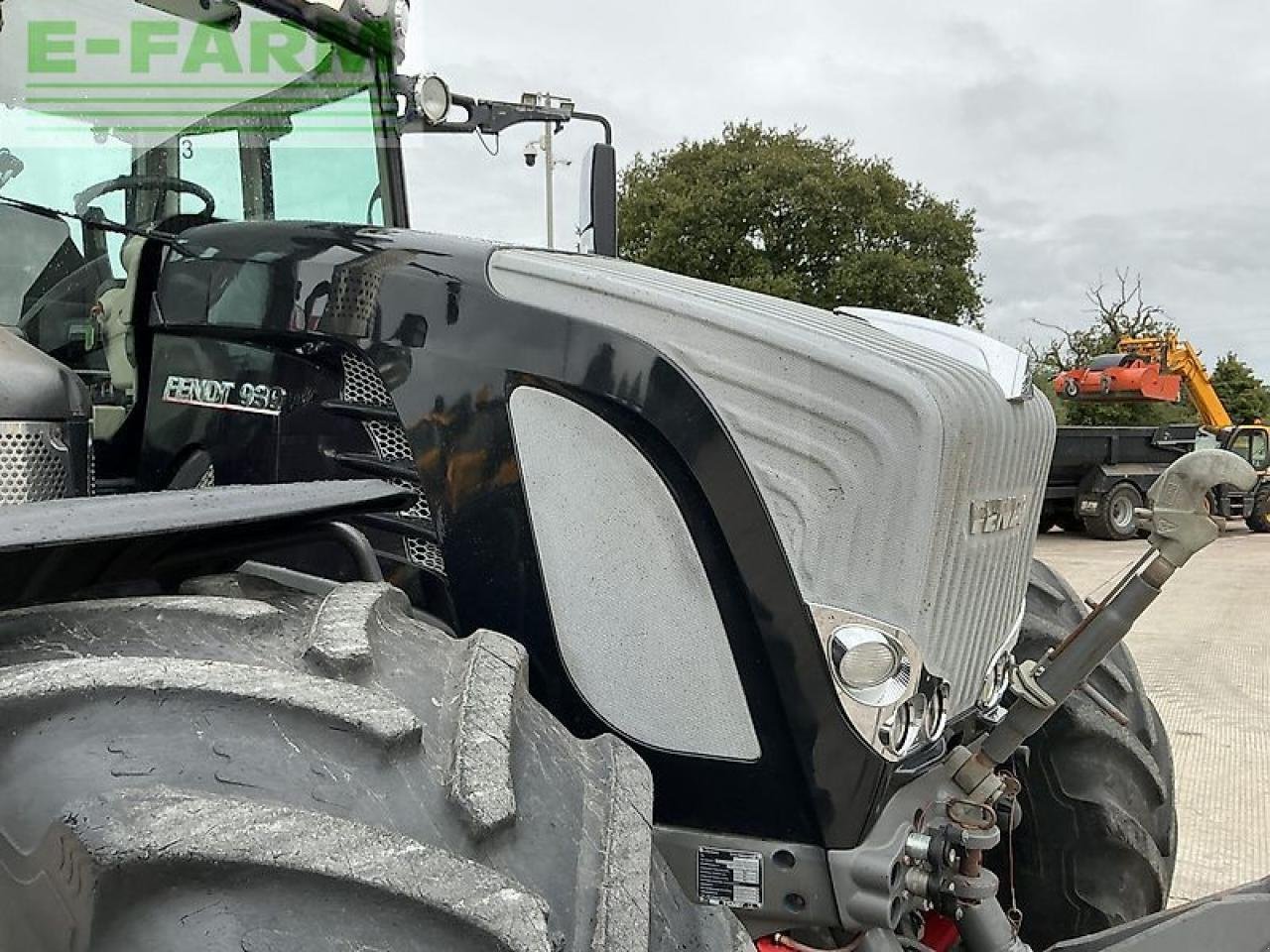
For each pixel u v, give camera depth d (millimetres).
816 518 1571
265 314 1909
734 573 1600
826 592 1572
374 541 1850
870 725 1572
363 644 1236
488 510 1725
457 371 1743
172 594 1594
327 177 2781
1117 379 15875
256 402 1961
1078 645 1739
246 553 1552
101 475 2203
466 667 1301
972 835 1703
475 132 3193
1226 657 6965
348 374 1867
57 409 1610
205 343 2021
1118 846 2275
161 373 2090
